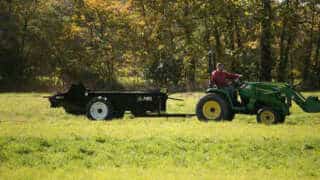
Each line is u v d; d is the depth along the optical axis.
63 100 33.19
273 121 29.22
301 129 25.53
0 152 20.92
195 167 19.30
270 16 73.94
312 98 30.14
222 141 22.42
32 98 50.25
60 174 17.77
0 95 57.06
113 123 28.52
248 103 30.06
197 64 78.25
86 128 25.42
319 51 80.19
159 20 79.81
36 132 23.95
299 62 80.12
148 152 21.27
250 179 17.25
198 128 25.41
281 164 19.97
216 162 20.05
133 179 16.83
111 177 17.14
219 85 30.70
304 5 75.00
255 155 20.98
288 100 29.89
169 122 29.11
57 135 23.23
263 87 29.95
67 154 20.95
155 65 79.44
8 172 18.17
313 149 21.77
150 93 32.38
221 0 74.88
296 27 75.62
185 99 47.41
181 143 22.12
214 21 76.19
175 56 79.00
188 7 77.50
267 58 75.06
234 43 77.50
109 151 21.31
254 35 75.62
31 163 19.92
